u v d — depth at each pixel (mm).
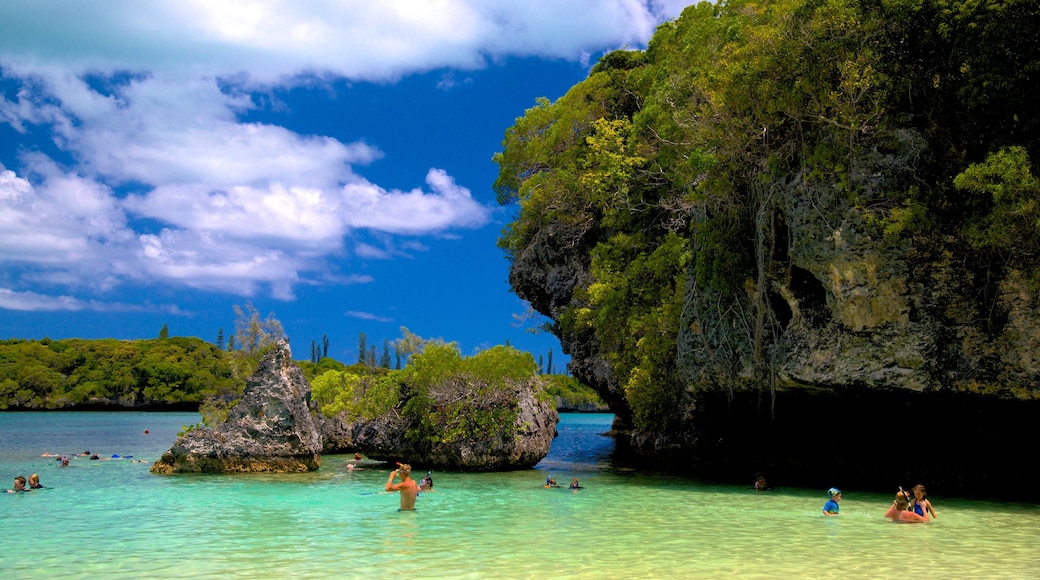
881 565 11938
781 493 22922
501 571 11320
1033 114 19109
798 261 22125
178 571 11359
